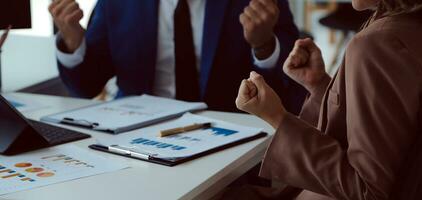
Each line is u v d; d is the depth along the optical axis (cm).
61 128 167
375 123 113
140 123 170
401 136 113
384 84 112
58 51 222
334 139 123
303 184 124
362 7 126
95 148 151
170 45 226
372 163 114
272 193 152
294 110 220
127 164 138
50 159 142
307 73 155
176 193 122
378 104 112
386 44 112
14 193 121
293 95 219
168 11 225
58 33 221
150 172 133
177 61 224
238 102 131
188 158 141
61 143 156
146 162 140
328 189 120
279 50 211
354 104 115
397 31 113
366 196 114
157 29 226
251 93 129
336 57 550
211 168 136
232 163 140
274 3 201
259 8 200
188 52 223
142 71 228
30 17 183
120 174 132
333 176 118
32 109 194
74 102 204
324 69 156
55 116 182
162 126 171
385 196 115
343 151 120
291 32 225
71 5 212
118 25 229
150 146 150
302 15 647
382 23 116
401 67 111
